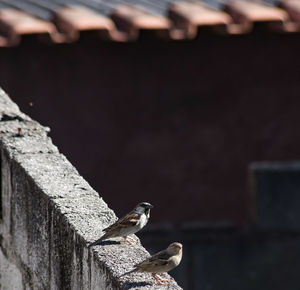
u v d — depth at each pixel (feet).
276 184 54.95
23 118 34.53
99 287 23.73
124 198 53.01
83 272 24.86
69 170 29.73
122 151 52.47
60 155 31.24
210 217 55.16
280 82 53.78
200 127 53.42
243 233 55.83
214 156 54.03
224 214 55.26
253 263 57.26
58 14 50.96
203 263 56.49
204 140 53.62
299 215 56.13
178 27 51.26
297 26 52.24
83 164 51.83
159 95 52.54
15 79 50.14
